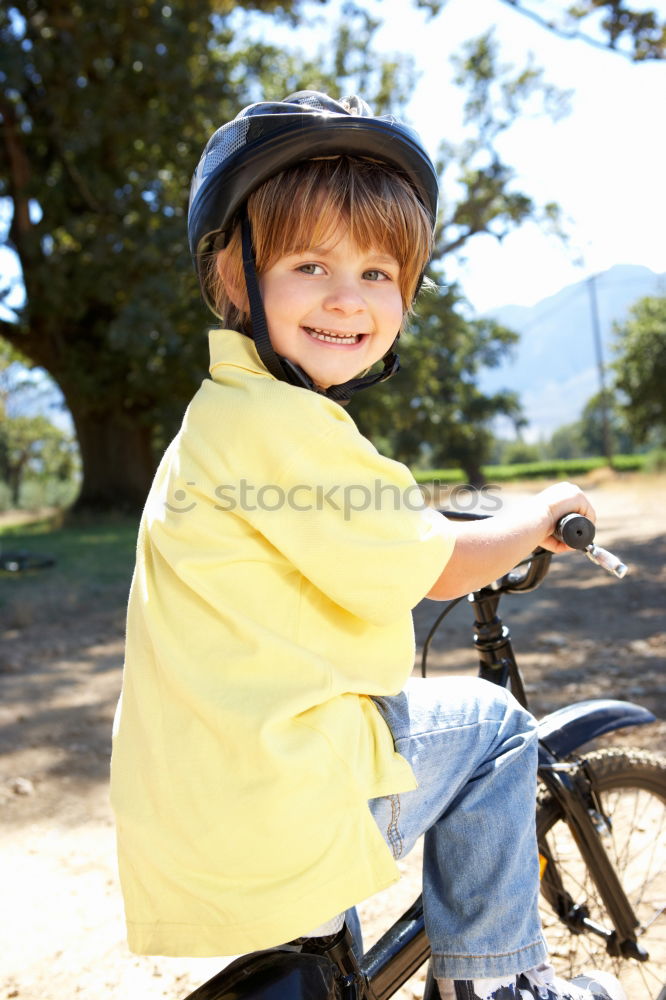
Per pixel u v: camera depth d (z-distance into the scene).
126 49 17.86
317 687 1.14
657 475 29.84
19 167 19.62
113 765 1.25
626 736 3.63
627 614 6.42
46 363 22.84
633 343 36.19
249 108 1.30
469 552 1.26
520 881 1.36
